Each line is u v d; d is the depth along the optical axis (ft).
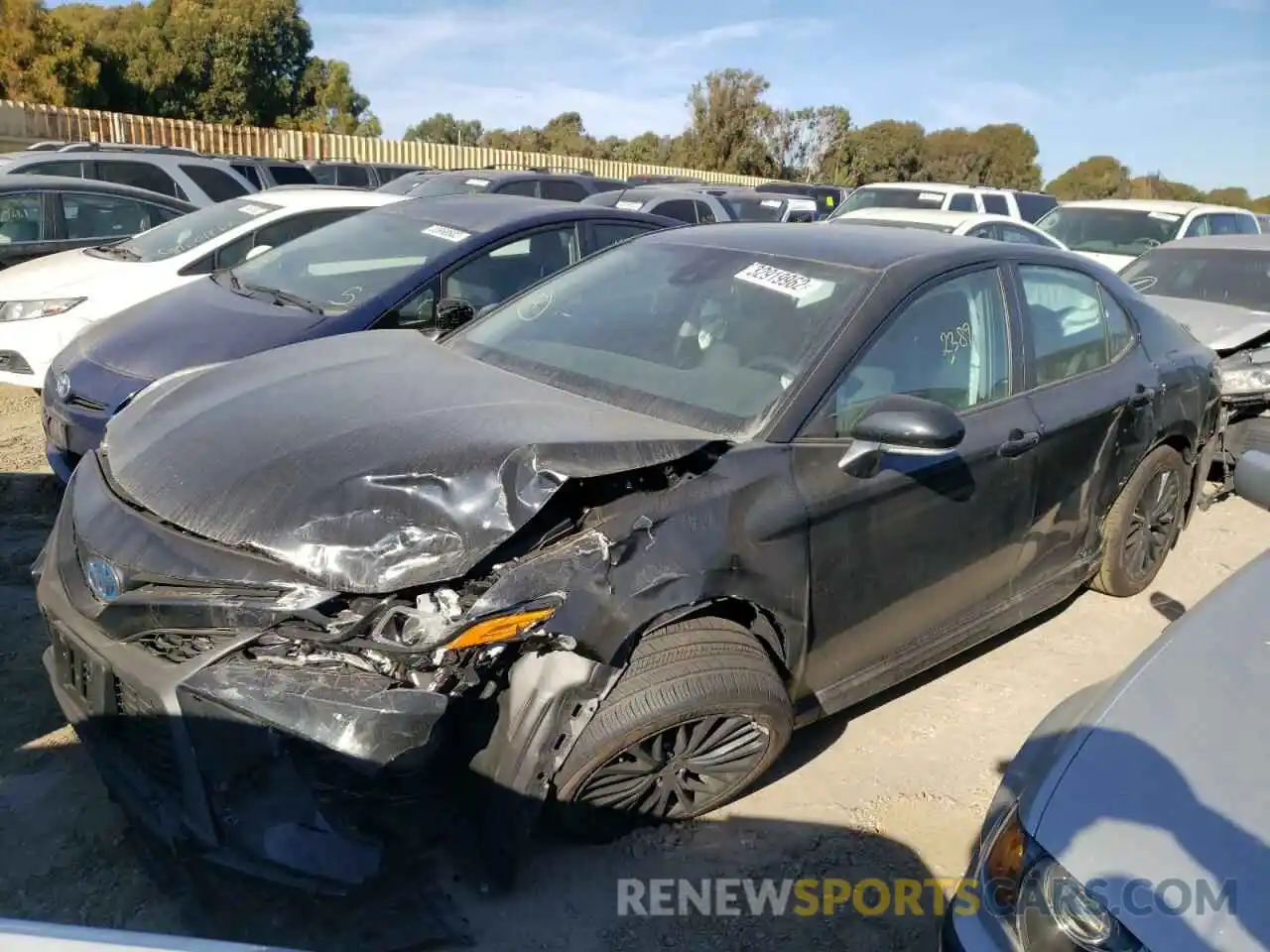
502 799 8.48
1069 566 13.82
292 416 9.55
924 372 11.21
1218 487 21.25
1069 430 12.70
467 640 7.72
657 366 11.07
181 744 7.78
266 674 7.68
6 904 8.66
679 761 9.55
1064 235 41.45
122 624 8.30
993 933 6.42
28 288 21.99
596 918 9.00
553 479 8.27
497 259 19.47
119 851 9.37
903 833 10.41
